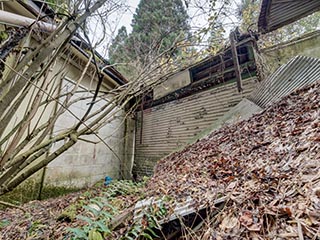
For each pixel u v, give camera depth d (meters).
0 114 0.83
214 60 6.14
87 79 4.16
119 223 1.63
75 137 1.12
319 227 0.99
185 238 1.40
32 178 4.55
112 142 7.53
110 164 7.35
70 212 2.30
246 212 1.33
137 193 2.86
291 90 4.39
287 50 6.23
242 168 2.34
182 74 6.90
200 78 6.82
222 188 1.85
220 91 6.29
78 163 5.96
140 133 8.69
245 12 4.28
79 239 1.34
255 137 3.37
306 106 3.26
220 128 5.26
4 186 0.91
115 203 2.46
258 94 5.21
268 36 7.54
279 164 1.92
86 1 0.98
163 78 1.69
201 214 1.54
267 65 6.05
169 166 4.45
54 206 3.59
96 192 4.27
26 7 2.23
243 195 1.53
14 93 0.85
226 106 6.08
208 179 2.38
